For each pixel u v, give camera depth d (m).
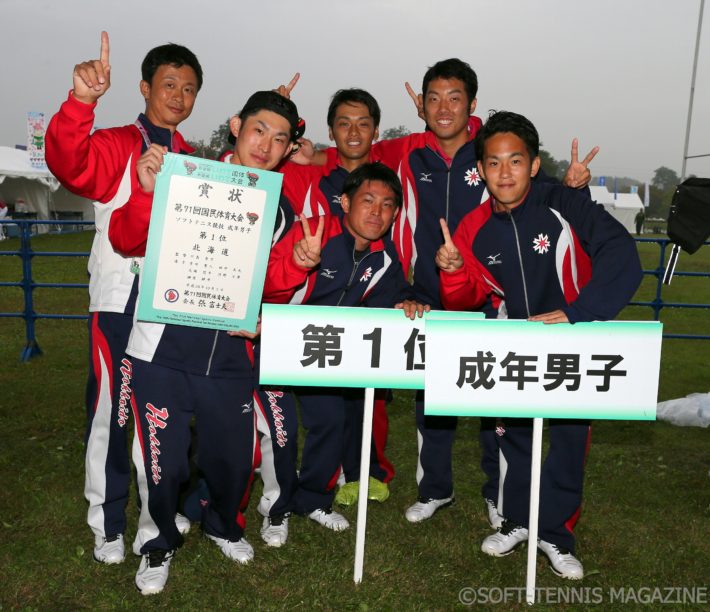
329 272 2.80
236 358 2.49
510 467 2.80
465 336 2.35
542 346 2.35
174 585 2.59
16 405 4.71
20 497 3.29
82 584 2.59
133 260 2.56
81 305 9.08
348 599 2.51
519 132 2.42
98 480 2.70
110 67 2.34
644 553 2.93
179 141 2.80
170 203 2.24
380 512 3.30
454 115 3.00
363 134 3.14
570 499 2.69
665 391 5.61
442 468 3.19
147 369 2.41
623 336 2.34
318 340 2.44
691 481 3.72
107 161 2.51
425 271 3.22
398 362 2.47
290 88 3.40
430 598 2.55
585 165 2.62
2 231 19.00
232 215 2.29
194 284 2.31
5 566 2.68
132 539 2.94
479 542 3.01
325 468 3.04
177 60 2.69
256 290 2.35
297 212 3.20
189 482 3.01
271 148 2.34
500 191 2.45
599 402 2.37
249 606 2.47
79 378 5.46
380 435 3.38
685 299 11.71
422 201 3.18
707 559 2.89
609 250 2.37
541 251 2.54
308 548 2.90
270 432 2.86
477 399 2.38
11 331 7.25
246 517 3.21
